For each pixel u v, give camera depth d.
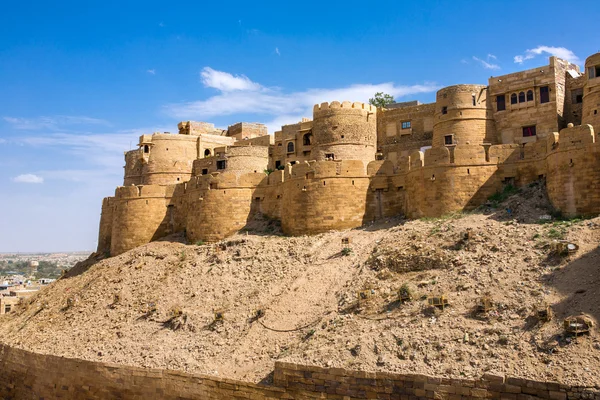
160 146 69.88
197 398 31.95
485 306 28.44
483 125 51.81
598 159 35.16
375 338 29.19
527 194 39.47
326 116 59.31
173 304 41.19
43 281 157.12
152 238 58.09
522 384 23.44
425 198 42.72
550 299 27.75
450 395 24.81
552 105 48.81
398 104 66.50
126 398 34.69
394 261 36.09
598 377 22.53
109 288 47.78
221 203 52.50
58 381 38.66
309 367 28.56
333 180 46.47
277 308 36.22
